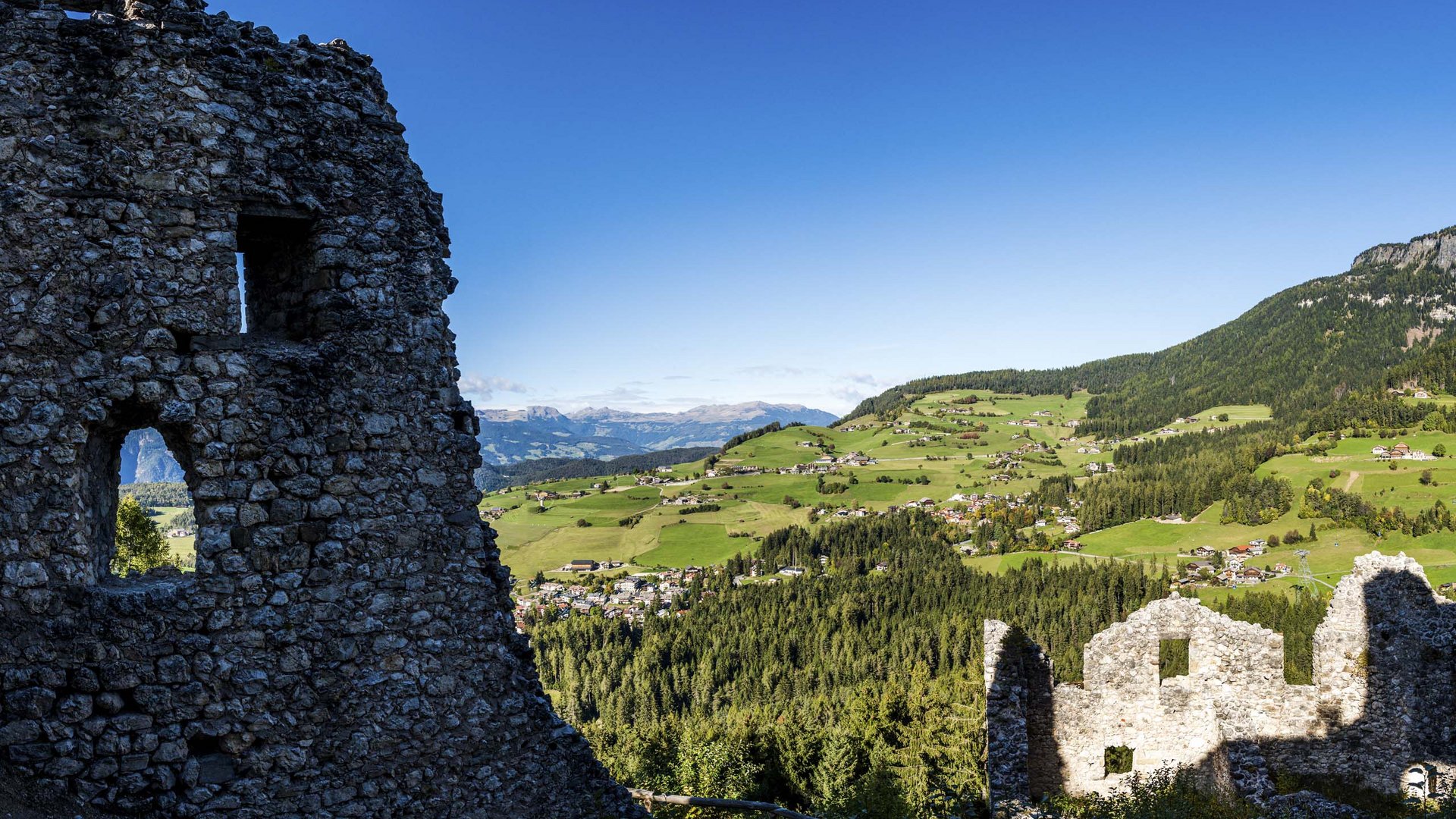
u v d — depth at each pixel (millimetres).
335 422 8180
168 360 7438
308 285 8531
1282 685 20734
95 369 7180
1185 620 21047
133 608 7219
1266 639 20828
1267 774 19141
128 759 7195
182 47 7645
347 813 8000
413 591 8477
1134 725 20922
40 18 7176
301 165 8234
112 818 7137
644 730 38594
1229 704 20734
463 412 9055
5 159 6996
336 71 8555
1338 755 20453
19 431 6930
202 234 7668
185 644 7402
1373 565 20500
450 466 8820
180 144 7605
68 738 7031
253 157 7965
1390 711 20141
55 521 7039
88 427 7191
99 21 7367
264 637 7715
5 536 6887
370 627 8203
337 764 7977
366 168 8594
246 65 7992
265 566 7746
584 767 9508
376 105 8758
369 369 8414
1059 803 19500
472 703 8742
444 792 8508
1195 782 20609
